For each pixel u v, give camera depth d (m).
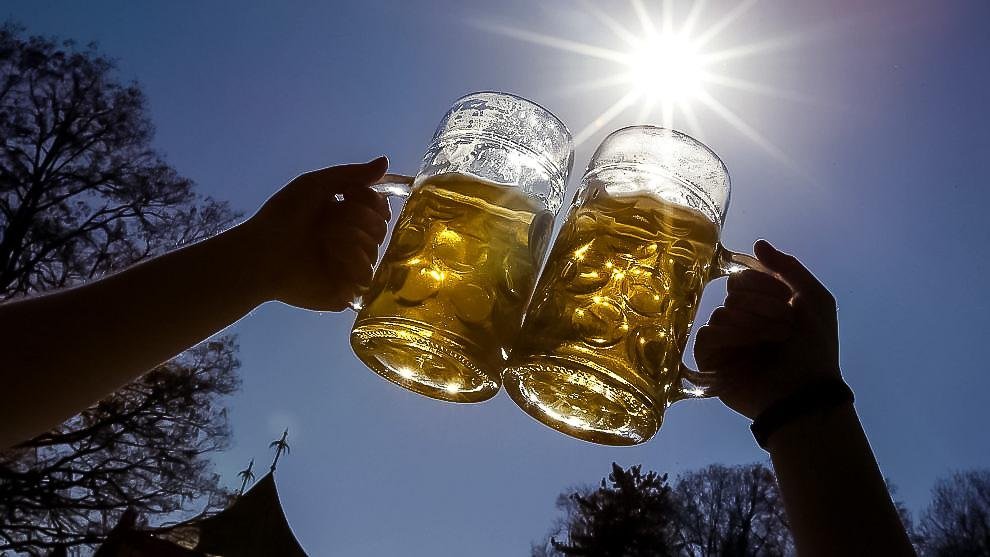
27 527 5.91
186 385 6.41
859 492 0.46
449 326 0.46
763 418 0.49
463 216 0.49
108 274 0.41
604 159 0.54
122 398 6.23
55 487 5.84
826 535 0.45
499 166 0.52
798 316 0.53
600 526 5.52
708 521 6.22
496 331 0.47
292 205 0.48
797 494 0.47
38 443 5.79
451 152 0.53
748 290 0.53
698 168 0.53
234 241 0.45
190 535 5.29
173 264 0.42
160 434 6.41
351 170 0.51
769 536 6.02
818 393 0.48
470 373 0.47
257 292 0.45
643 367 0.45
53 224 6.48
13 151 6.50
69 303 0.39
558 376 0.46
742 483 6.36
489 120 0.54
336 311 0.50
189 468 6.61
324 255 0.48
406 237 0.49
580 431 0.50
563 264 0.48
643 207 0.49
